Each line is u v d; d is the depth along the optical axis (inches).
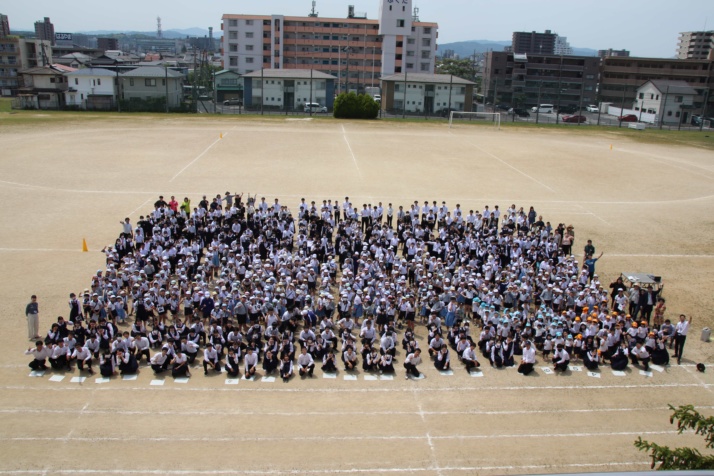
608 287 1429.6
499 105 6156.5
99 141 2906.0
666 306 1339.8
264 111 4795.8
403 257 1517.0
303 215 1701.5
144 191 2043.6
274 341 999.0
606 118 5428.2
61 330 1016.9
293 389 936.9
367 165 2566.4
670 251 1683.1
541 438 831.1
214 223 1537.9
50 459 743.1
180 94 5068.9
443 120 4471.0
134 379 950.4
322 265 1357.0
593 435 844.0
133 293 1151.0
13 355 1007.0
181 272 1245.1
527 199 2142.0
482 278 1312.7
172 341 988.6
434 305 1176.2
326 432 823.1
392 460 767.1
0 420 821.2
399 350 1079.6
